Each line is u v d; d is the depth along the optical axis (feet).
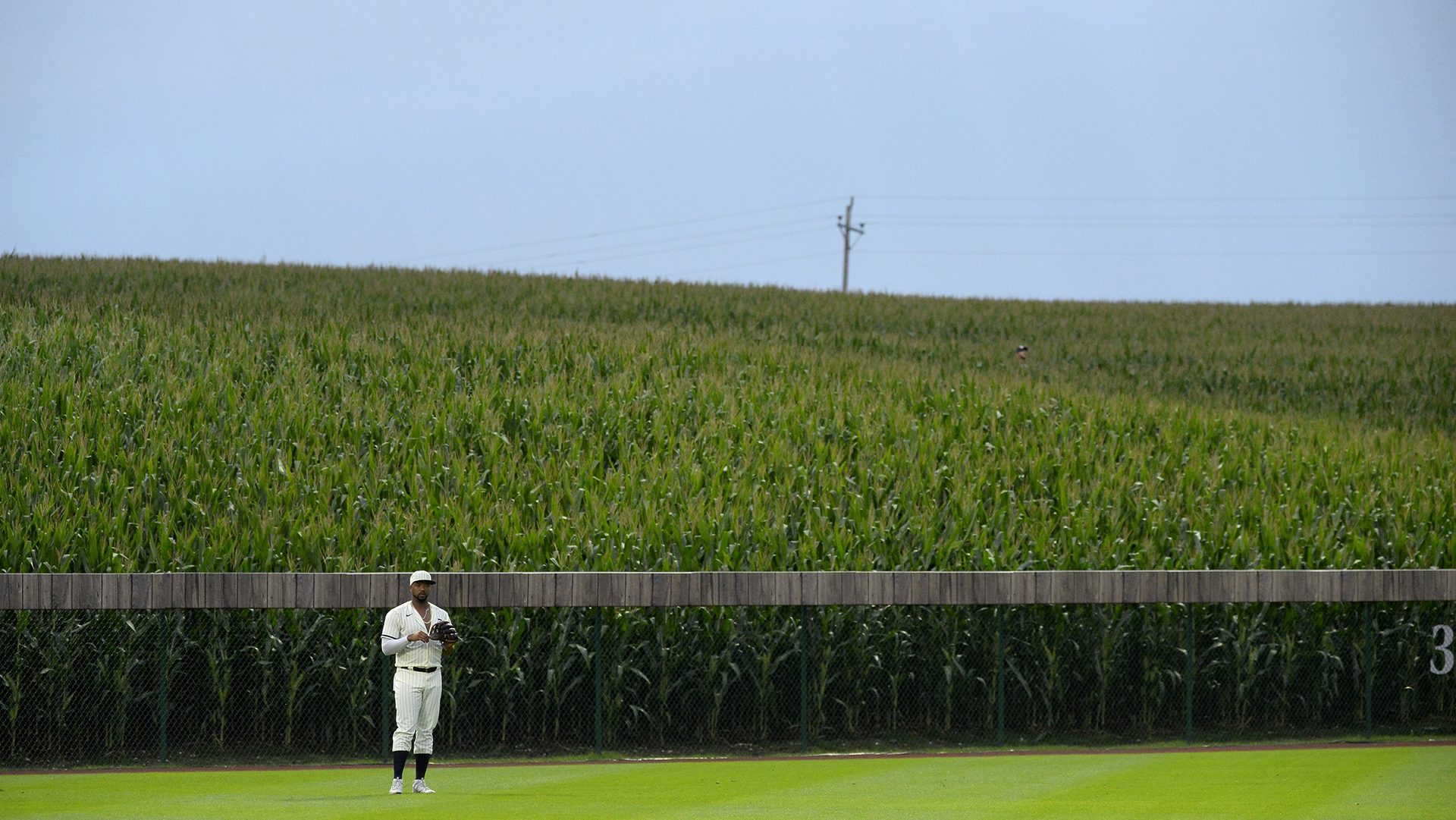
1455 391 530.68
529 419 352.69
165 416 322.55
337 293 584.40
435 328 457.68
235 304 518.37
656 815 140.77
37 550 238.07
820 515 280.72
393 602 209.36
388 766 208.13
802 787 167.84
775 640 241.35
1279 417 437.58
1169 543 285.02
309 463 295.89
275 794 160.45
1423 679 264.52
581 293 634.02
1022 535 280.92
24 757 217.97
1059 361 565.94
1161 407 418.51
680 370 430.61
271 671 225.35
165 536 245.04
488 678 230.89
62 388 326.65
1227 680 258.57
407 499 277.64
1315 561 285.43
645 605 215.72
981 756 216.95
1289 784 166.61
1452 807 146.41
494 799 154.51
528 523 271.28
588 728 234.79
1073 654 254.47
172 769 202.69
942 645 248.93
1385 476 346.33
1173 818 138.21
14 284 549.13
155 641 226.79
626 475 302.86
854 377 431.43
